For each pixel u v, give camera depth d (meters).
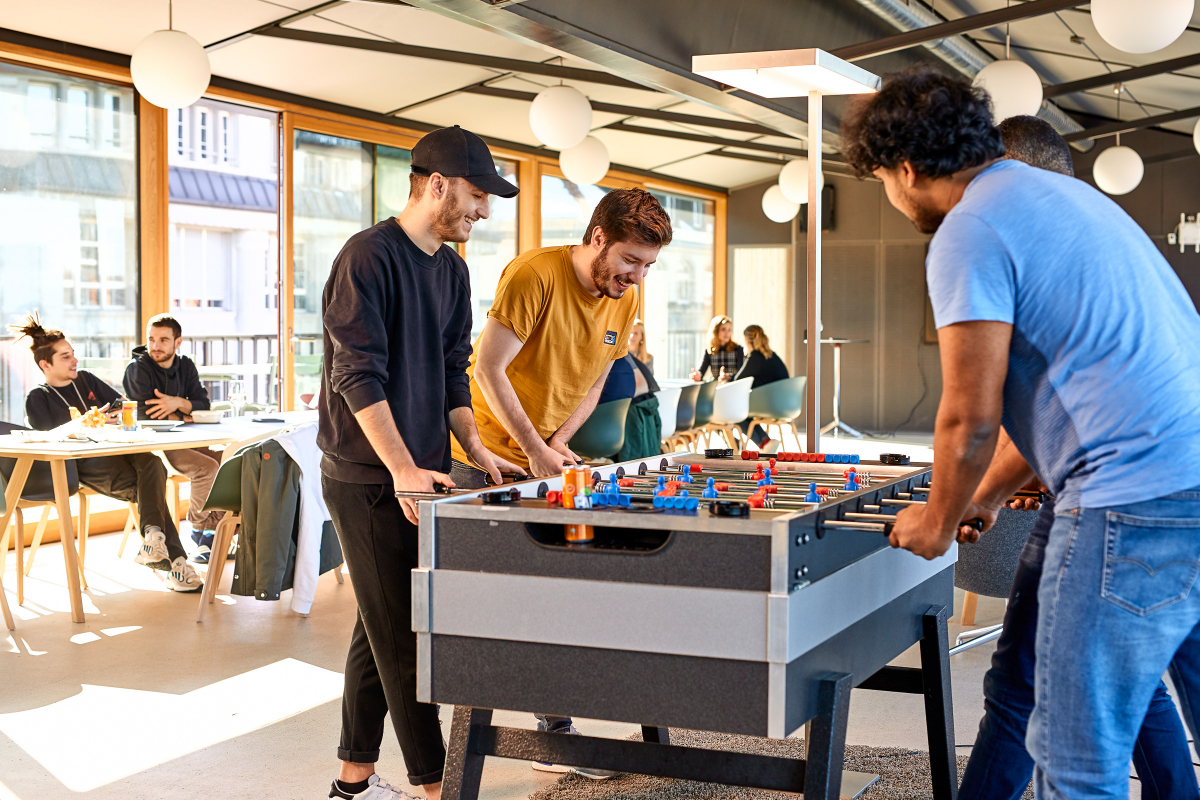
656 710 1.71
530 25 4.80
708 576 1.66
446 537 1.85
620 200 2.77
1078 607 1.60
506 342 2.90
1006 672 2.07
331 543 4.76
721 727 1.67
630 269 2.81
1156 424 1.57
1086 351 1.59
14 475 4.48
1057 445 1.67
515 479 2.88
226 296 17.47
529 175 9.45
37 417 5.30
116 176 6.29
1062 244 1.60
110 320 6.30
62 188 6.03
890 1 6.11
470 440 2.70
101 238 6.23
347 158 7.71
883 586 2.11
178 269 16.89
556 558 1.77
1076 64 8.57
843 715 1.79
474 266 8.95
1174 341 1.60
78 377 5.54
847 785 2.63
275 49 6.38
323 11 5.86
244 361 11.24
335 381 2.31
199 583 5.03
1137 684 1.60
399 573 2.39
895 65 7.61
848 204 12.91
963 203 1.69
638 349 8.16
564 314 2.99
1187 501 1.56
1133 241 1.65
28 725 3.22
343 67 6.82
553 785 2.73
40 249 5.95
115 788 2.75
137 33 5.85
